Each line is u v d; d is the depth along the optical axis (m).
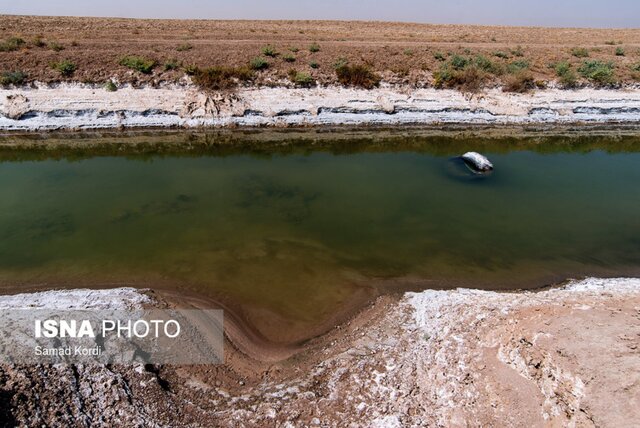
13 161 22.34
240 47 33.94
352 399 8.58
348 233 15.77
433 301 11.69
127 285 12.48
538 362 7.95
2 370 8.20
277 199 18.38
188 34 39.97
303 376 9.40
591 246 15.31
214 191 19.02
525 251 14.90
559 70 33.12
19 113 25.58
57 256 13.77
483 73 32.09
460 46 39.25
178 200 18.02
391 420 8.01
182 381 9.25
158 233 15.36
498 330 9.45
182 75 28.75
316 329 11.06
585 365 7.43
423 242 15.30
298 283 12.85
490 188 20.11
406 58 33.84
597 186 20.66
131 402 8.40
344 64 31.50
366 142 26.84
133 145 25.17
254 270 13.40
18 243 14.40
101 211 16.84
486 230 16.23
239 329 10.97
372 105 29.70
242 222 16.33
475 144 27.00
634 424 6.50
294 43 37.31
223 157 23.64
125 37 36.91
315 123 28.73
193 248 14.48
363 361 9.59
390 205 18.12
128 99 27.25
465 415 7.84
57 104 26.28
